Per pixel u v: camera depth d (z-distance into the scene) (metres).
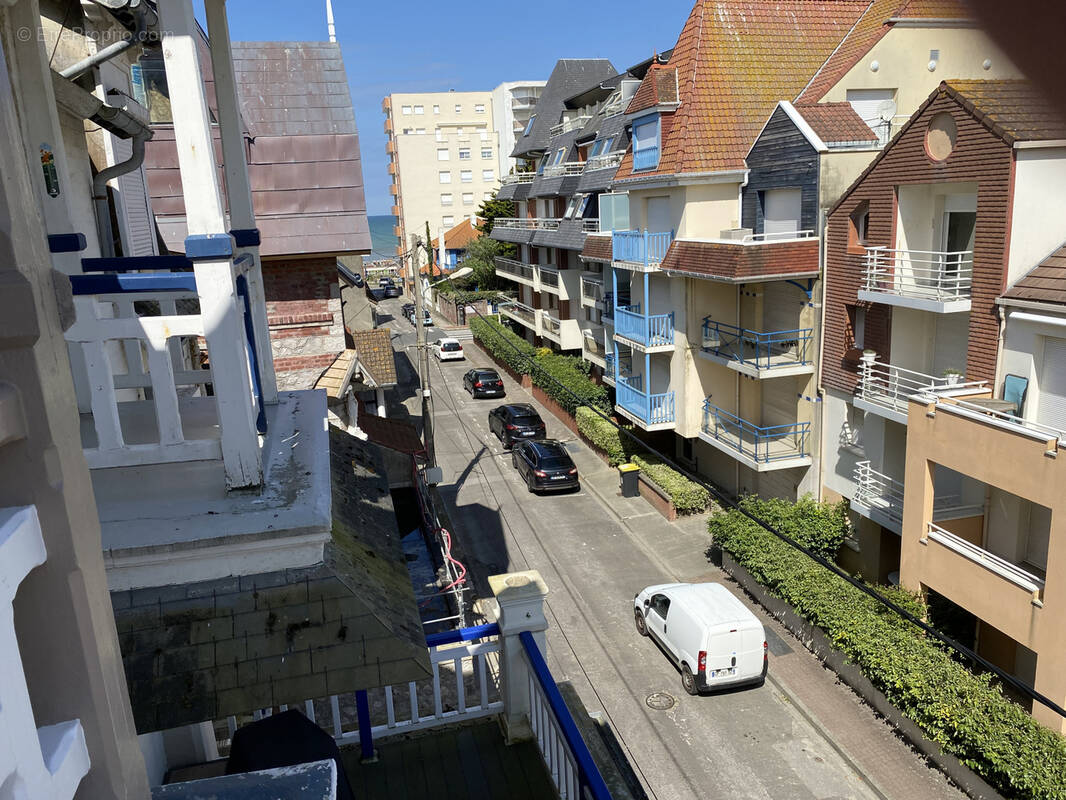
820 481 17.97
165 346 4.45
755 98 20.84
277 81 15.06
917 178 13.68
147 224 11.20
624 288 26.86
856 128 17.42
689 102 20.55
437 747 5.82
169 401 4.53
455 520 21.98
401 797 5.33
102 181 8.59
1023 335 11.98
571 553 19.67
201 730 5.75
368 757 5.72
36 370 1.67
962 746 11.00
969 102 12.30
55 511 1.73
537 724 5.60
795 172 17.81
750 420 20.95
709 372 21.73
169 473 4.87
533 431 27.88
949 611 13.85
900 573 13.87
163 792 3.12
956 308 12.97
